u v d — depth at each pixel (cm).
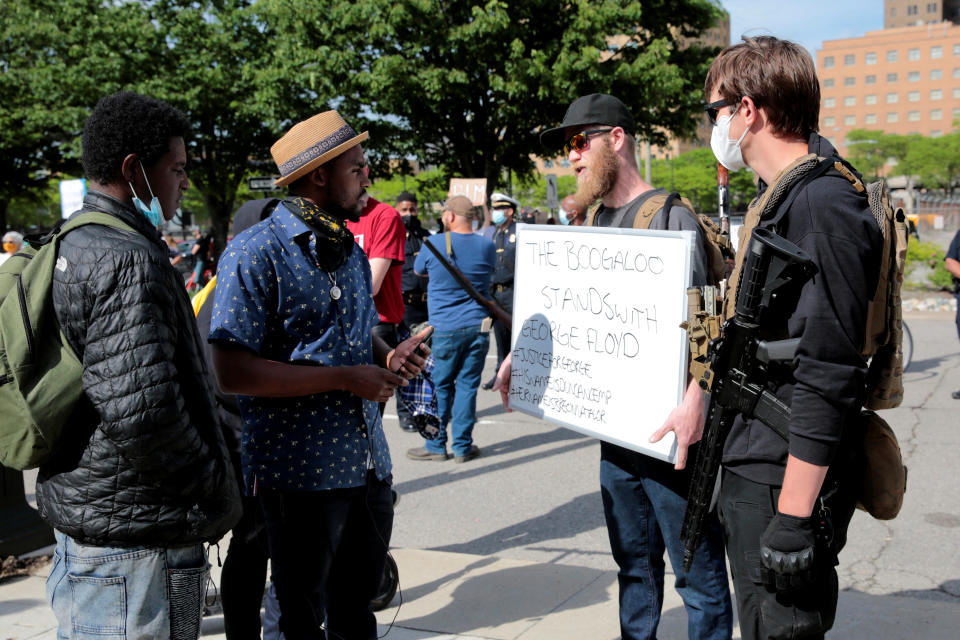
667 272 245
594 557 441
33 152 3294
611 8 1975
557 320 278
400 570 414
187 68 2586
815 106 188
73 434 193
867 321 172
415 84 2052
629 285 255
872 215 171
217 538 205
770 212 181
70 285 187
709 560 256
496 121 2245
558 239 276
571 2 2088
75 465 192
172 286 197
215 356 228
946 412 729
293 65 2164
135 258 188
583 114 269
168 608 200
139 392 182
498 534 484
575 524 495
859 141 10319
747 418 187
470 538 479
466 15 2100
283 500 238
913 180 9869
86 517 190
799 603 178
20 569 426
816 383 166
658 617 274
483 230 1143
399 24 2023
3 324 187
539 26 2147
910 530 455
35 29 2667
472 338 631
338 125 245
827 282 166
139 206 206
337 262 244
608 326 261
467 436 643
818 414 166
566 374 275
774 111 187
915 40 15525
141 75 2558
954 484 530
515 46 1966
